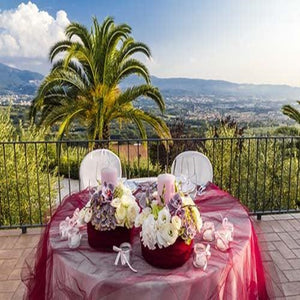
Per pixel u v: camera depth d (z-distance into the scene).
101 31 8.59
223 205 1.87
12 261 2.66
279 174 6.38
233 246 1.41
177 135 9.42
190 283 1.19
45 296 1.47
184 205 1.30
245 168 6.48
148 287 1.16
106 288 1.17
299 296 2.22
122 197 1.39
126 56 8.91
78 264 1.29
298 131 8.38
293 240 3.01
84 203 1.89
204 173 2.67
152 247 1.24
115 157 2.76
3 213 5.07
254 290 1.52
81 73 8.95
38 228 3.26
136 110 9.06
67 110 8.37
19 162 5.27
